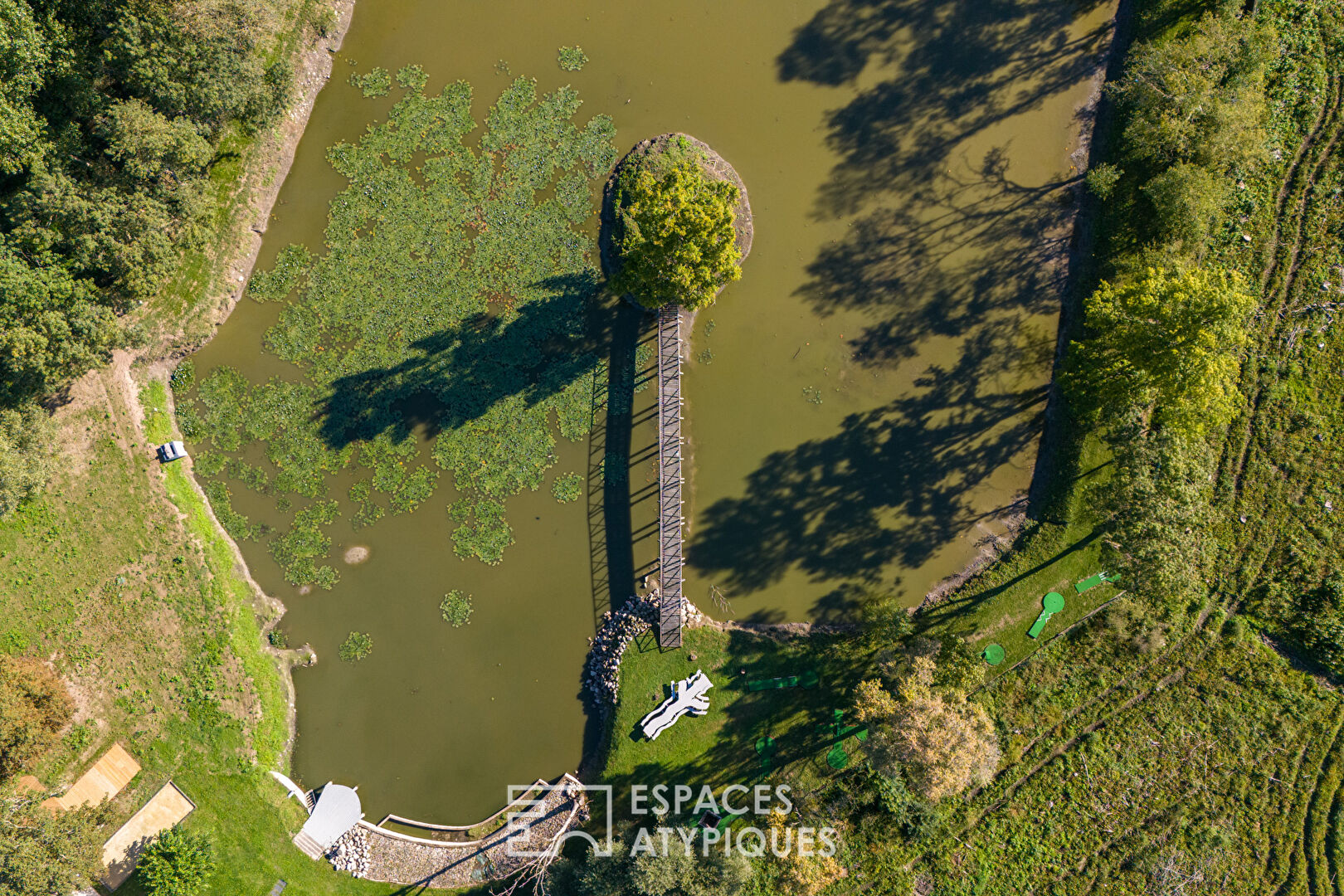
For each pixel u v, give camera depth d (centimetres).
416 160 4300
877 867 4006
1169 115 3991
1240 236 4181
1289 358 4147
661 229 3453
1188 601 4091
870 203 4328
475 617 4209
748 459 4278
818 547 4241
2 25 3186
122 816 4019
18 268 3384
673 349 4147
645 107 4325
